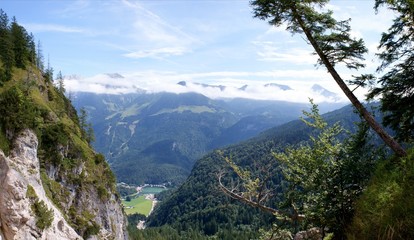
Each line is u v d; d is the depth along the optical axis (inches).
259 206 639.8
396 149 494.0
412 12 451.5
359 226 336.5
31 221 1565.0
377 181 385.1
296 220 554.3
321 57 569.9
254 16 583.8
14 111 1980.8
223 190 683.4
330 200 460.8
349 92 565.6
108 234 3189.0
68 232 1958.7
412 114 521.3
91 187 3149.6
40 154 2628.0
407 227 269.6
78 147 3176.7
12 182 1475.1
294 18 558.6
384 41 514.3
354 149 516.4
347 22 533.3
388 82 526.9
